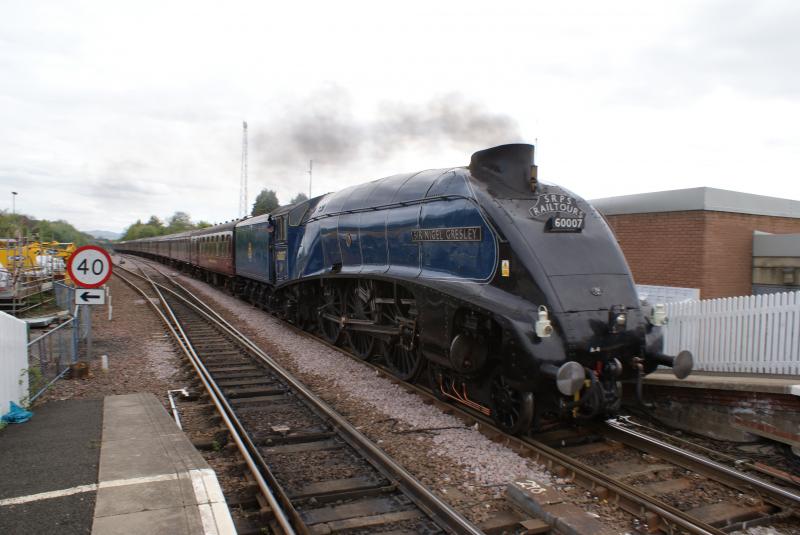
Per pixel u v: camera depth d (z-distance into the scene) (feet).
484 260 22.50
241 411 24.20
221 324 48.16
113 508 13.34
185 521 12.71
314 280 41.73
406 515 15.23
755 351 26.63
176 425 20.21
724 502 16.71
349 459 19.16
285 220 49.98
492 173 23.88
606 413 20.53
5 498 13.87
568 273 20.68
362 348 35.47
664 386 25.48
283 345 39.50
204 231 96.94
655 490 17.34
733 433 22.63
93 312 55.83
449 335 23.26
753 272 38.09
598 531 13.55
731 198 37.09
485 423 22.18
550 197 22.67
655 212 39.09
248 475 16.99
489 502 16.05
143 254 238.27
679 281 37.50
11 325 20.97
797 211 41.68
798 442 20.25
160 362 33.06
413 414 23.84
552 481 17.48
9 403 20.58
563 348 19.25
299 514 15.12
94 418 21.02
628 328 20.53
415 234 27.66
